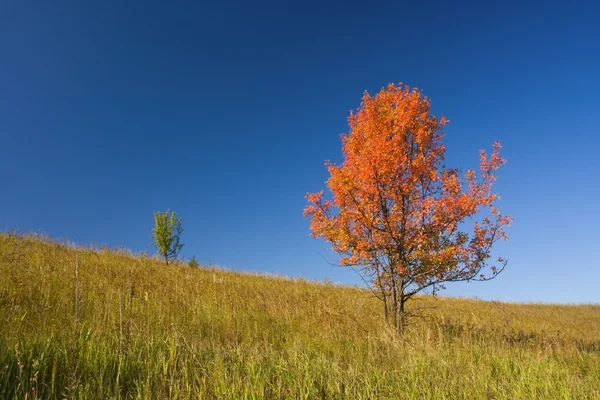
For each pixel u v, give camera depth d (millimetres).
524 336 12016
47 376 4805
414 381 5945
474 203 9492
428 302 19234
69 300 8797
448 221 9562
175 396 4664
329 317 10297
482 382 6062
